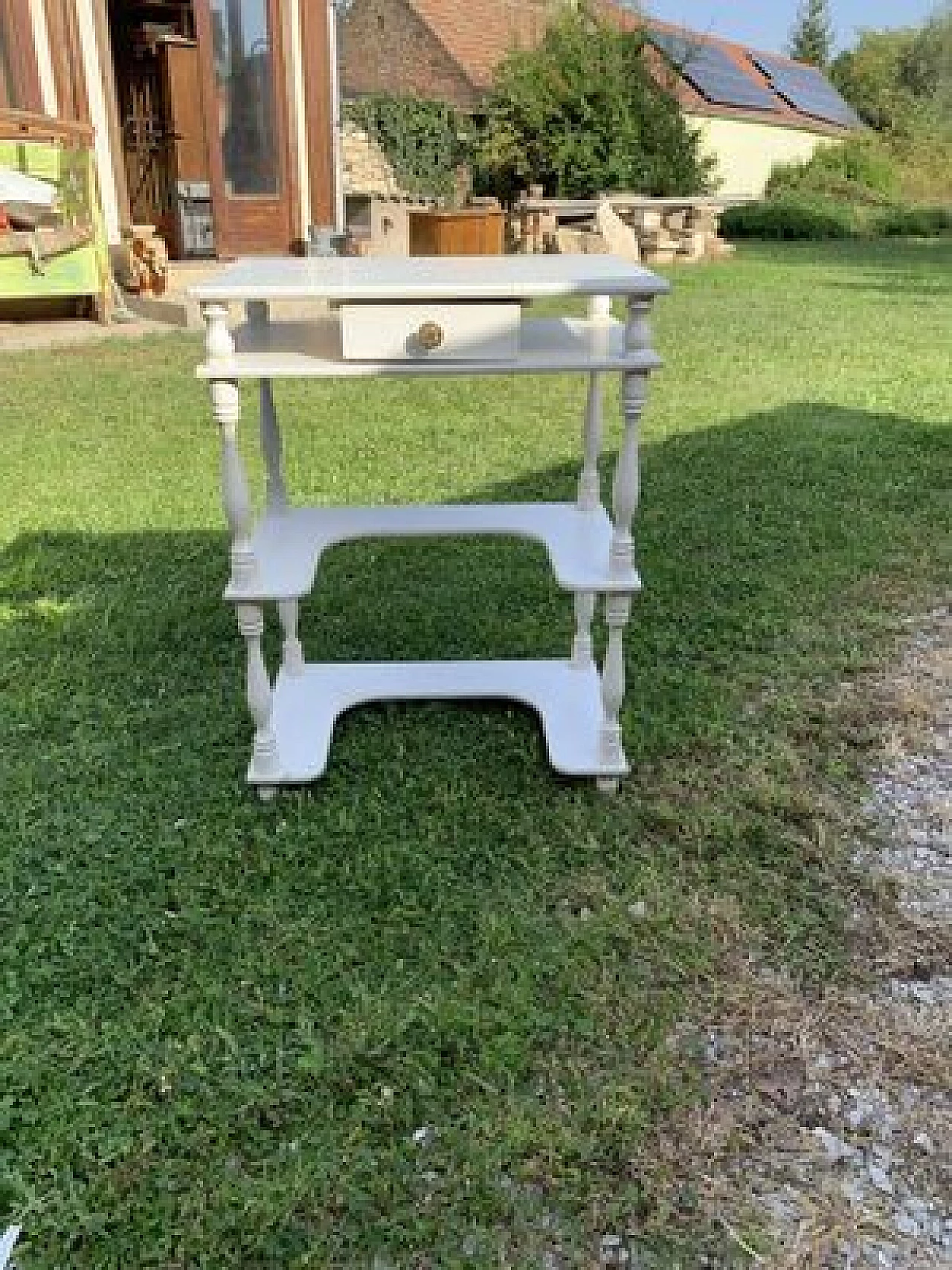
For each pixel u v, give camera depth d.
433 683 2.27
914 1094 1.37
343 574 3.01
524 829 1.88
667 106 13.42
